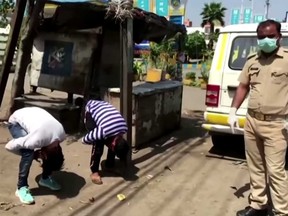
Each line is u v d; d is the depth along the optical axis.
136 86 7.11
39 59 8.03
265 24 3.76
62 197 4.51
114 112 4.91
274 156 3.85
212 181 5.32
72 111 7.24
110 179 5.16
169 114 7.86
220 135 6.62
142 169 5.64
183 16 10.68
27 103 7.35
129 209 4.33
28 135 4.12
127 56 5.36
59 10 7.18
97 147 4.93
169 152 6.62
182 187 5.05
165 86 7.52
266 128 3.85
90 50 7.27
